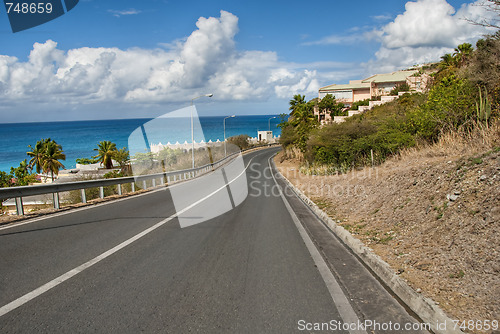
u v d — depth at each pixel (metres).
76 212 11.53
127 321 3.78
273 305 4.21
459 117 11.75
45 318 3.84
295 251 6.74
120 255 6.36
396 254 5.84
